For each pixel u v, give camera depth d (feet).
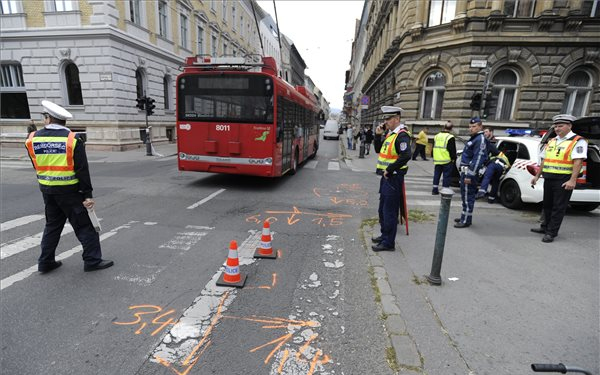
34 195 26.16
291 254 15.30
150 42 70.74
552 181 16.93
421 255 14.96
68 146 11.98
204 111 28.63
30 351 8.68
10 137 65.82
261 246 14.89
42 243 12.85
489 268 13.67
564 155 16.39
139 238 16.90
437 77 55.93
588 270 13.64
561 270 13.60
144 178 34.27
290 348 8.98
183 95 28.76
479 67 50.03
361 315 10.50
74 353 8.64
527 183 22.99
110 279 12.54
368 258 14.78
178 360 8.46
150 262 14.08
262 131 28.12
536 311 10.57
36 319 10.02
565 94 51.57
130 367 8.19
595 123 21.08
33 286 11.95
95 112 61.05
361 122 125.59
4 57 61.62
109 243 16.16
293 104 35.76
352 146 75.66
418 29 55.72
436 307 10.71
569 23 47.52
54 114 12.03
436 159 28.40
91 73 59.82
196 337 9.35
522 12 49.11
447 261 14.32
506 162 24.94
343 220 20.95
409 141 14.32
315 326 9.93
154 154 57.06
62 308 10.62
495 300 11.19
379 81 90.43
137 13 67.62
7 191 27.55
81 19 58.49
